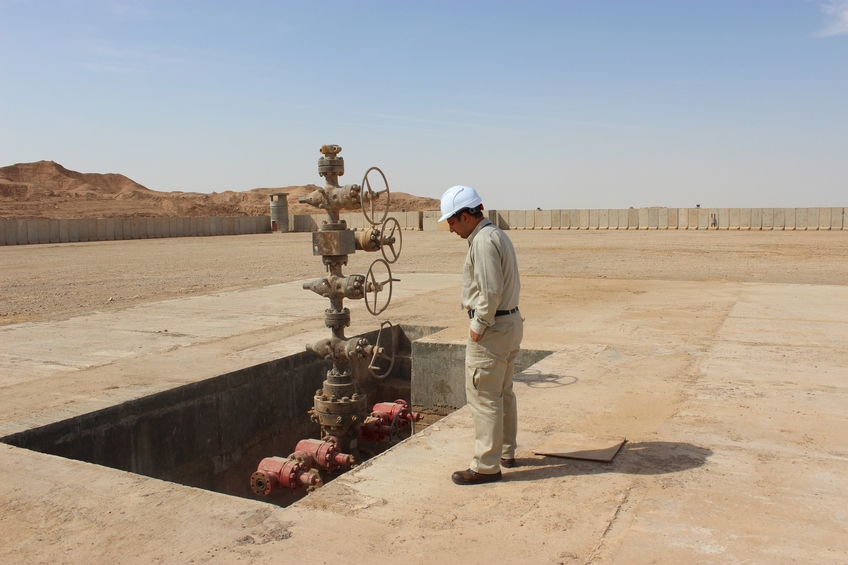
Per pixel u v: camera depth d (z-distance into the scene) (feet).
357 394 24.95
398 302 45.01
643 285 53.21
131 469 22.40
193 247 129.59
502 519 13.34
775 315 37.47
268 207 328.29
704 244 109.70
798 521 13.08
